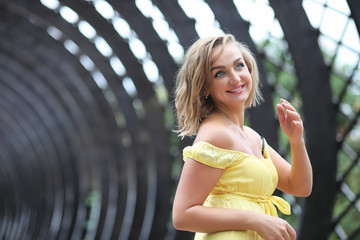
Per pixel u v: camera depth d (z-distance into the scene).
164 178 25.33
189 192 2.79
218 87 2.90
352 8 11.88
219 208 2.78
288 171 3.26
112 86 25.66
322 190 15.53
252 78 3.06
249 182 2.84
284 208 3.06
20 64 31.16
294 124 2.98
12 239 56.94
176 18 16.98
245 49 3.04
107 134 31.28
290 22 13.86
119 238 32.19
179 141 22.20
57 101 35.78
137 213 28.59
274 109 17.00
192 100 2.92
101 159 32.38
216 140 2.83
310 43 14.14
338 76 14.32
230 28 15.62
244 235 2.79
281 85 17.06
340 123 15.20
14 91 36.28
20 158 47.81
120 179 31.95
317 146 14.99
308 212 15.83
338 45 13.70
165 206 25.72
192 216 2.76
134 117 26.89
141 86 23.27
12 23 24.59
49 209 46.78
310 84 14.38
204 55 2.87
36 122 39.69
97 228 34.12
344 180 15.76
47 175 45.28
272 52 16.34
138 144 27.48
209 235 2.84
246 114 18.58
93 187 40.06
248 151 2.91
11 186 54.62
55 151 40.28
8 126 45.56
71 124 35.12
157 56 19.50
